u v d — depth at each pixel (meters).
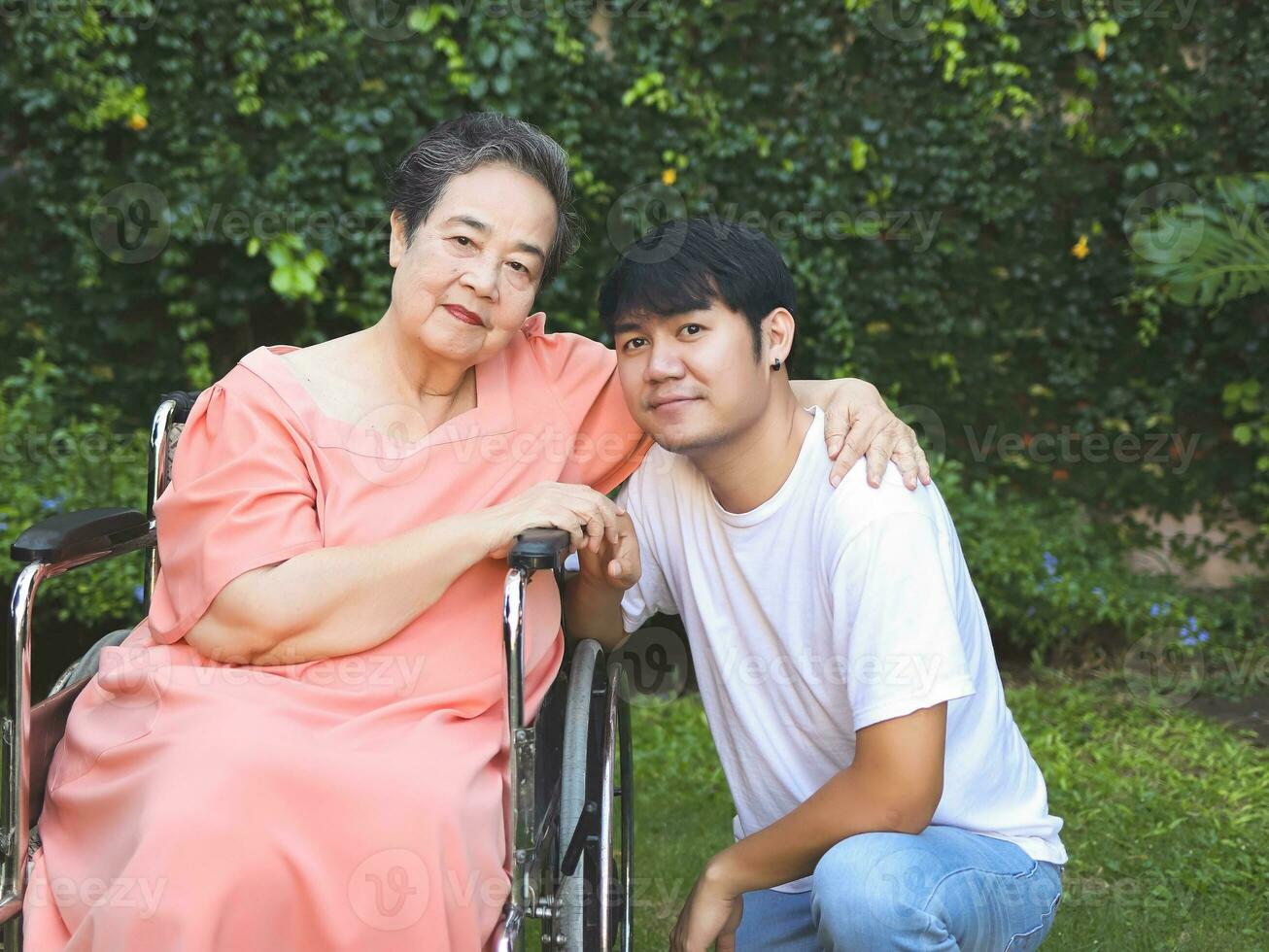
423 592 1.58
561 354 1.93
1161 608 3.98
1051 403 4.46
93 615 3.36
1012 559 3.93
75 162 4.07
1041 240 4.31
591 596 1.86
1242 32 4.20
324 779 1.43
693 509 1.72
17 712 1.52
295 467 1.65
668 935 2.29
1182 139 4.23
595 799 1.80
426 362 1.78
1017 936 1.54
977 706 1.62
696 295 1.51
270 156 4.10
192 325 4.17
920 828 1.48
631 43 4.10
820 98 4.17
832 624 1.57
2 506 3.43
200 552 1.59
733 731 1.75
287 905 1.41
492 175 1.71
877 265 4.30
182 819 1.38
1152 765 3.21
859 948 1.44
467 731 1.58
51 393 4.09
